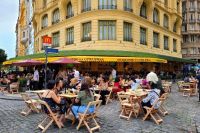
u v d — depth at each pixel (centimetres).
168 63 3641
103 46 2620
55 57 2419
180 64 3991
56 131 798
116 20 2655
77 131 798
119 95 1023
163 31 3481
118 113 1075
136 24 2848
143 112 1025
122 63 2748
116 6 2703
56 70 2834
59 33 3169
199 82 1462
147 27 3073
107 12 2634
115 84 1535
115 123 900
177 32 3991
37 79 1898
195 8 5791
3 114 1053
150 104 936
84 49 2642
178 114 1069
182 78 3684
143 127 849
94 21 2650
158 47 3347
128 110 982
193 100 1502
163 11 3534
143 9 3109
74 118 866
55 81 862
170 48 3669
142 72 2761
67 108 857
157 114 978
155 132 792
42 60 2450
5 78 2189
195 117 1009
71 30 2964
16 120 945
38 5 3834
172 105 1303
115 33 2662
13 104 1310
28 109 1113
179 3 4047
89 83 858
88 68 2705
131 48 2728
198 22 5816
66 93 1043
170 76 3403
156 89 943
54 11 3381
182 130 817
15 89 1847
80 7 2838
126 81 1650
